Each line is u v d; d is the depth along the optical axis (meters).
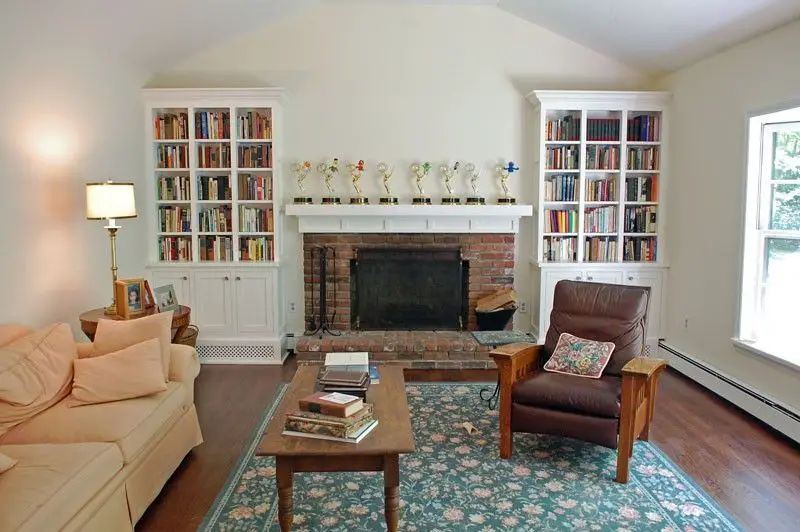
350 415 2.31
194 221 4.96
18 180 3.19
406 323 5.26
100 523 2.16
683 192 4.72
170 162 4.93
